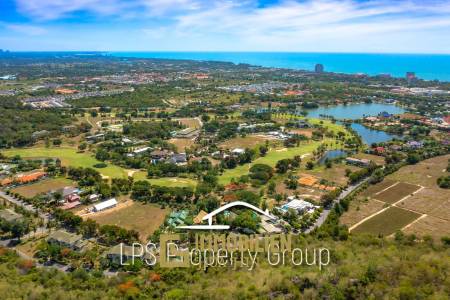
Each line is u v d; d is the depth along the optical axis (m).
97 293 119.81
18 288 120.94
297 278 112.19
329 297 103.19
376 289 102.88
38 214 194.12
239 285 114.88
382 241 156.62
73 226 179.88
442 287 102.19
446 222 188.38
